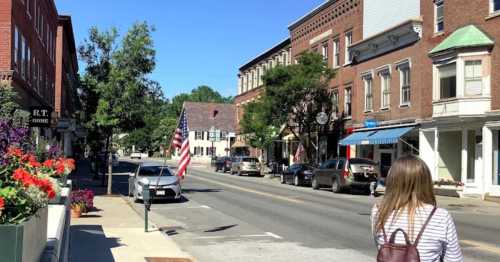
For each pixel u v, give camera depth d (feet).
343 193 95.66
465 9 89.40
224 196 84.02
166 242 40.37
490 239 44.06
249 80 217.97
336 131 133.49
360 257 35.76
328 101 133.90
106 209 62.59
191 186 107.14
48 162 33.91
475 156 87.45
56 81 172.45
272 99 126.82
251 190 97.35
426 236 11.68
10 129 26.23
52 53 148.56
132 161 286.66
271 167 173.17
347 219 56.18
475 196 85.51
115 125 80.84
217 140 292.61
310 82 123.24
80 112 83.35
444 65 90.89
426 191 12.19
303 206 69.41
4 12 78.89
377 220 12.28
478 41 84.33
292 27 167.43
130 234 43.98
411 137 104.27
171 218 57.47
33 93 103.04
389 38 109.40
